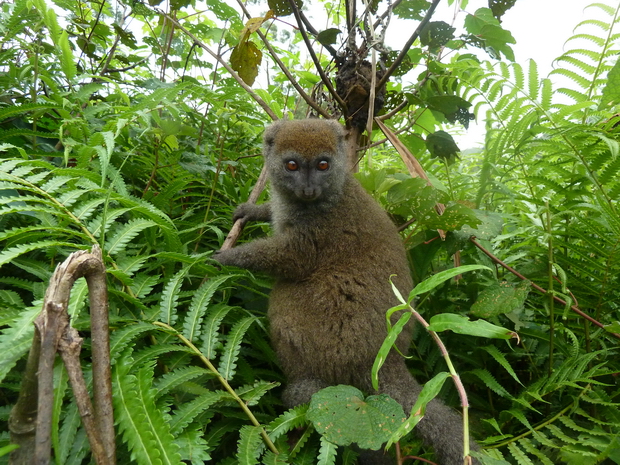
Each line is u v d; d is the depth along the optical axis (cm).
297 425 26
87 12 58
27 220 31
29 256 30
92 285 18
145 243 34
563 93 42
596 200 38
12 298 25
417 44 57
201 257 32
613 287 37
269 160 44
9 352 18
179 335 26
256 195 46
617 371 33
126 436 18
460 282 45
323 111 49
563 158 42
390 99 55
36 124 37
